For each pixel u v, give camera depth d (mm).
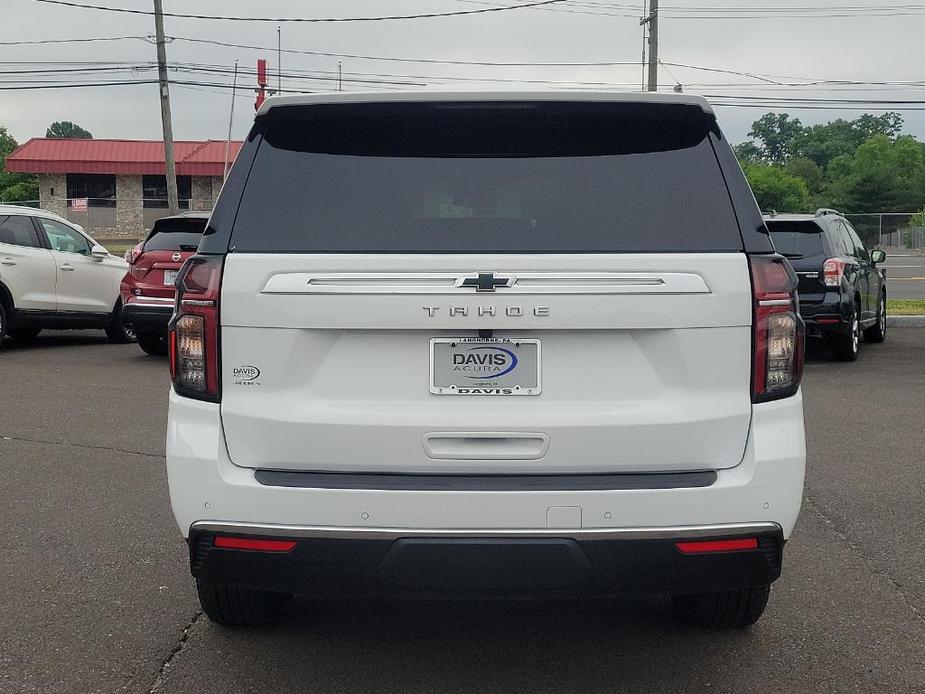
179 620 4297
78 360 12859
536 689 3639
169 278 12656
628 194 3393
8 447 7660
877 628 4219
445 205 3379
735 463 3299
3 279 13133
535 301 3252
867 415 8945
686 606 4211
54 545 5297
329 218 3369
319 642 4074
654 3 31078
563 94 3457
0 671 3789
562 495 3184
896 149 120125
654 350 3295
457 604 4512
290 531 3229
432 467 3268
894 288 26312
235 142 49188
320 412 3291
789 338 3330
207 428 3334
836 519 5793
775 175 110625
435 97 3463
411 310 3262
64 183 49062
